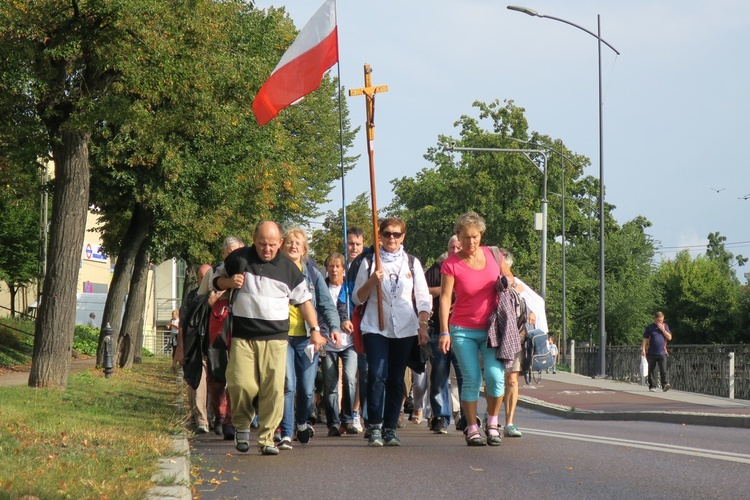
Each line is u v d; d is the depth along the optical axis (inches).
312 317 400.2
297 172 1654.8
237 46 1115.9
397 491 297.9
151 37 764.0
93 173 1105.4
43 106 815.1
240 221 1424.7
